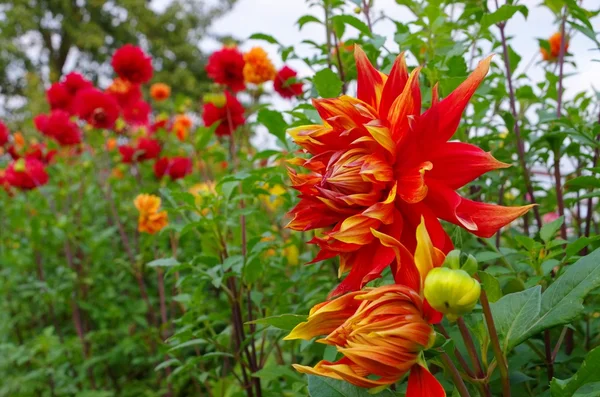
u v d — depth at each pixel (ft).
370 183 1.33
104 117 5.29
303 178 1.46
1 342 5.44
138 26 29.22
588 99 3.02
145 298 4.81
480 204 1.32
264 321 1.50
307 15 2.84
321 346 2.70
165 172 5.06
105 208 6.07
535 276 2.03
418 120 1.27
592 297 2.44
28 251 5.62
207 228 2.88
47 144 6.45
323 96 2.46
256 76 3.78
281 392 2.74
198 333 2.81
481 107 2.69
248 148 5.84
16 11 27.78
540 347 2.28
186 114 6.30
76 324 5.00
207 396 4.43
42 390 4.83
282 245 3.28
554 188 3.10
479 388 1.37
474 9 2.52
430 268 1.21
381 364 1.18
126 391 4.68
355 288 1.35
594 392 1.30
